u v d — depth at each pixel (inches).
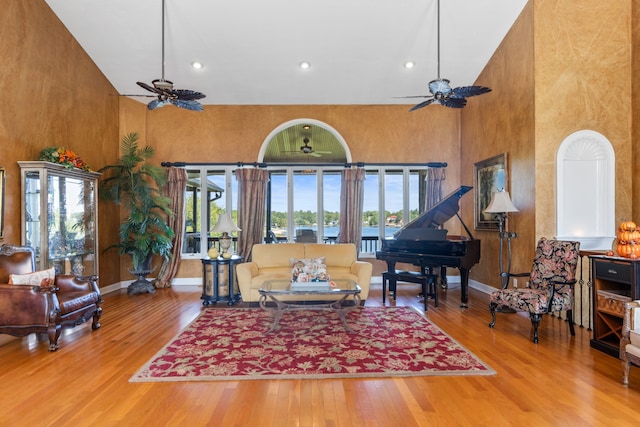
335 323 163.8
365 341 139.3
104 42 212.1
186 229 271.4
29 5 175.2
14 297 129.0
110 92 245.9
